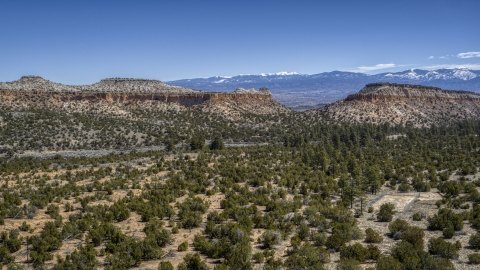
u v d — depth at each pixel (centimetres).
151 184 7794
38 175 8781
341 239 4112
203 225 5125
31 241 4231
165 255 3966
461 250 3994
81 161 10825
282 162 10550
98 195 6744
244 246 3847
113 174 8994
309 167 9938
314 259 3512
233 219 5434
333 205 6284
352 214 5500
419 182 7594
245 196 6750
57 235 4425
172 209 5581
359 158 11300
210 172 9031
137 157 11594
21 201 6300
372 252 3769
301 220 5128
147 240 3959
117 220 5388
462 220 4875
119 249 3900
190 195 6738
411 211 5925
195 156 11906
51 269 3569
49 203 6331
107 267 3444
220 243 3991
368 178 7694
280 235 4309
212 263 3716
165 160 11081
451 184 7331
